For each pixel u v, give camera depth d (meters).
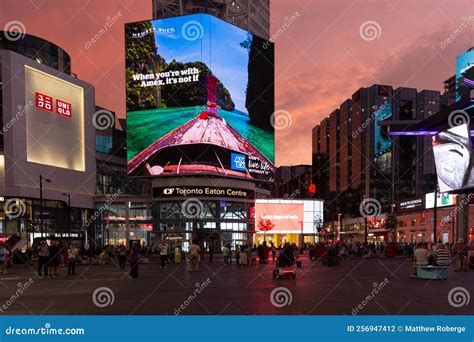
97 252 47.94
